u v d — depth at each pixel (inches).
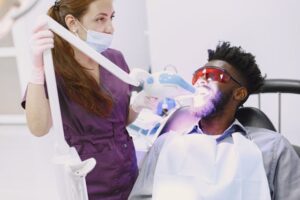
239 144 38.9
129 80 34.1
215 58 40.1
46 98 38.7
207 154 38.8
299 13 70.4
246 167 37.9
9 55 118.2
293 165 38.7
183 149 39.8
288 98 75.4
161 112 45.1
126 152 46.8
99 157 44.0
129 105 47.3
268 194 37.1
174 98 37.8
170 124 44.5
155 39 80.4
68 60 40.4
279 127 69.0
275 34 73.0
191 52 79.0
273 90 58.8
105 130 44.3
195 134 40.8
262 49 74.7
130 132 54.3
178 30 78.2
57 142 28.0
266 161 38.9
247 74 39.6
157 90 36.3
